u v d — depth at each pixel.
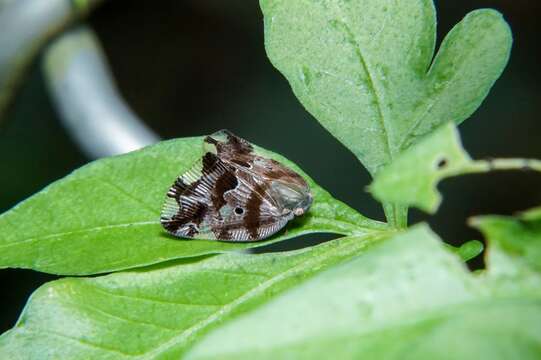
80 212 0.15
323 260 0.15
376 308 0.13
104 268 0.15
